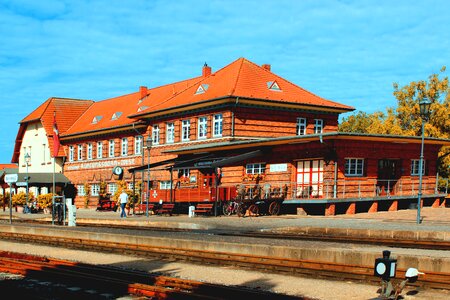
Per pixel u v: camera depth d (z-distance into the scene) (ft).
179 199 119.85
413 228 68.08
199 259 55.01
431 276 39.86
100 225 107.65
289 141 107.76
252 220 94.02
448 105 160.97
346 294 37.93
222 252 55.31
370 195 107.65
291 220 89.51
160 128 155.33
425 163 120.16
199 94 143.64
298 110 139.95
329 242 61.26
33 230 87.25
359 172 107.14
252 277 45.57
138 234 75.36
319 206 106.32
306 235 69.77
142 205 134.00
